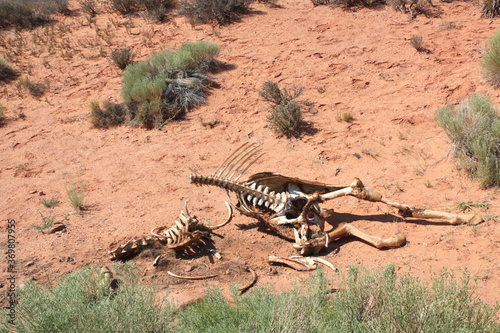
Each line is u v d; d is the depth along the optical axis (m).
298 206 7.30
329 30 14.82
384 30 14.38
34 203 8.79
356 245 6.84
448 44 13.06
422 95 11.02
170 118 11.61
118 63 14.43
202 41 13.84
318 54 13.40
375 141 9.77
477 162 8.20
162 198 8.62
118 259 6.87
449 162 8.70
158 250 7.05
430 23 14.56
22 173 10.05
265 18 16.30
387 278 4.93
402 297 4.51
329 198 7.06
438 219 7.16
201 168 9.55
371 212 7.65
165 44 15.45
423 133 9.79
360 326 4.51
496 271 5.75
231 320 5.00
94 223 7.92
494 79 10.79
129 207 8.40
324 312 4.99
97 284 5.44
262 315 4.85
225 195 8.62
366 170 8.88
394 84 11.65
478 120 8.60
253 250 7.02
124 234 7.51
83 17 19.39
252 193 7.31
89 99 13.16
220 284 6.21
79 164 10.26
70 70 14.90
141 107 11.70
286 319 4.68
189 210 8.16
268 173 7.30
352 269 5.25
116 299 4.87
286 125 10.28
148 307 4.84
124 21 18.14
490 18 14.37
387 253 6.52
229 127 11.02
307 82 12.19
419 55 12.70
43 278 6.43
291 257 6.64
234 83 12.68
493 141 8.20
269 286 6.03
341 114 10.83
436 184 8.18
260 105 11.66
